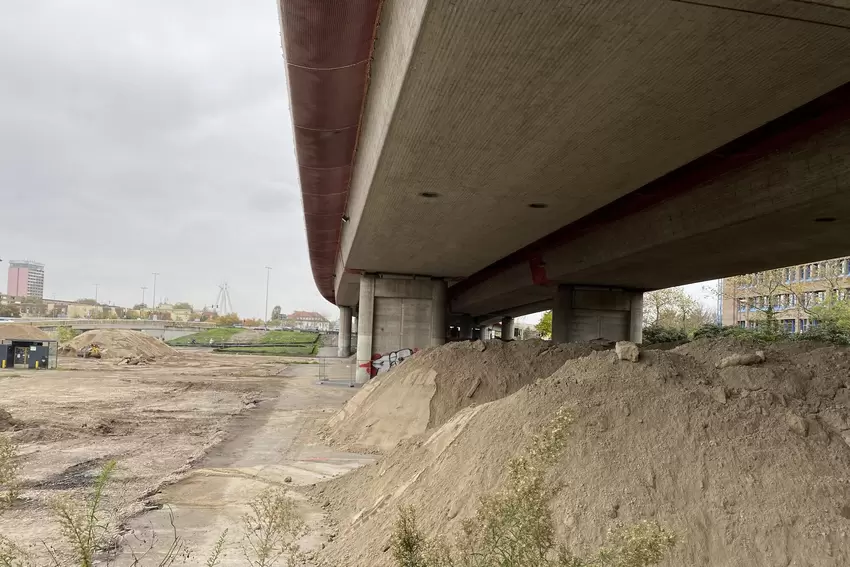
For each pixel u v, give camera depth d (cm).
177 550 744
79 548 436
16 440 1462
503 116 1092
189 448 1449
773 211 1398
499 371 1547
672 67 891
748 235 1708
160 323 10581
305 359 6106
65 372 3728
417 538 422
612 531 402
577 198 1683
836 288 3588
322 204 2423
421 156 1334
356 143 1673
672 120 1095
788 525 448
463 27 799
